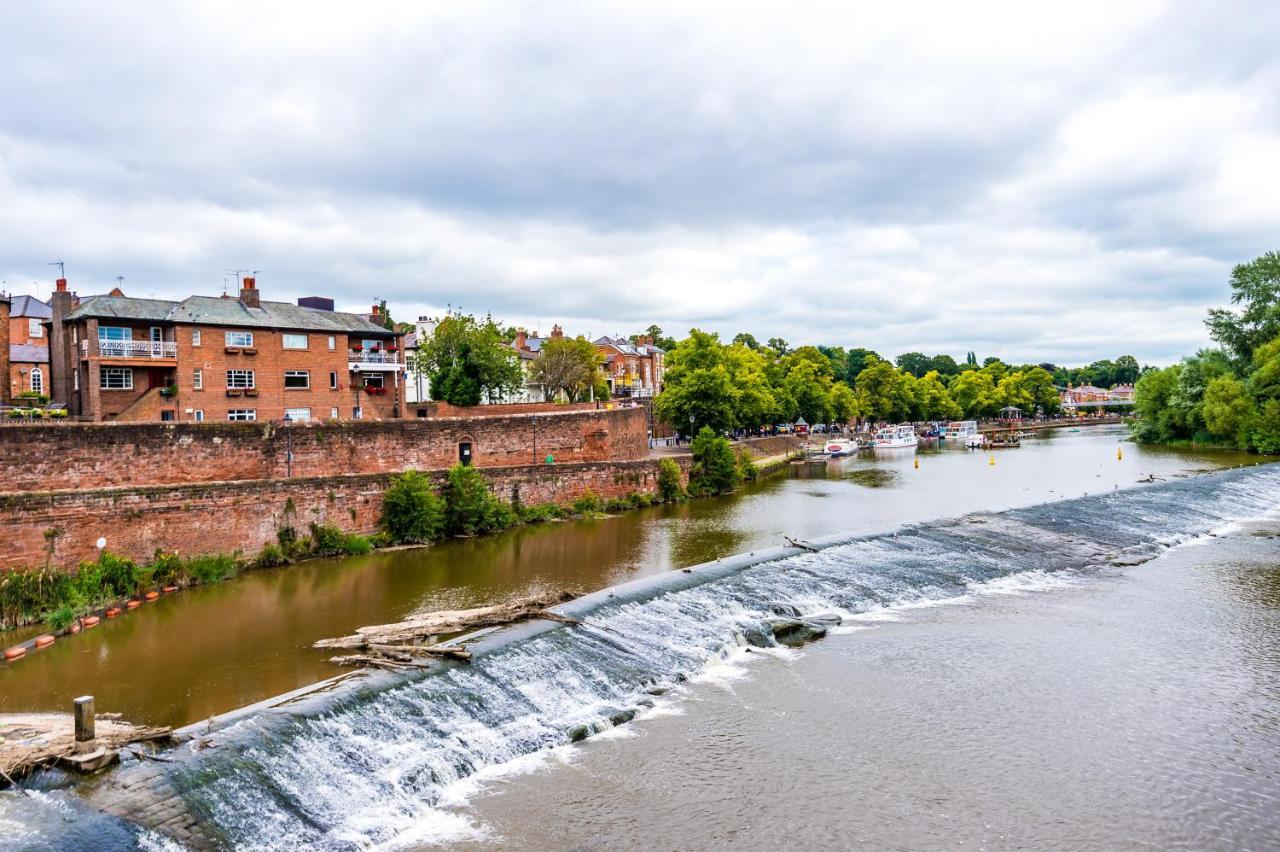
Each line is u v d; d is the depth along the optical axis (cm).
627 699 2728
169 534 4122
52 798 1794
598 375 12850
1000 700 2788
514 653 2803
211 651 2988
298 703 2297
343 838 1906
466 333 9506
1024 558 4738
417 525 5191
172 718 2369
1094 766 2348
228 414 6569
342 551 4822
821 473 9956
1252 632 3491
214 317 6538
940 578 4262
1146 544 5253
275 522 4600
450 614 3256
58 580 3519
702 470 7919
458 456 6150
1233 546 5262
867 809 2117
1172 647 3306
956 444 15550
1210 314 12212
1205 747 2464
